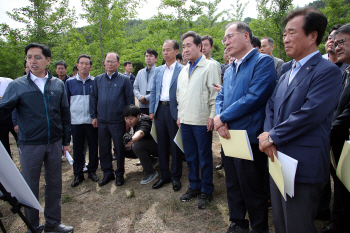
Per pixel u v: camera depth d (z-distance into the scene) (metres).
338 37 1.79
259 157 1.89
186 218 2.48
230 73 2.12
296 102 1.43
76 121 3.41
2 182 1.61
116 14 9.18
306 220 1.41
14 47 7.94
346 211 1.93
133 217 2.57
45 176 2.39
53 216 2.38
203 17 13.50
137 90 4.50
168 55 3.04
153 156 3.81
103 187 3.35
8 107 2.11
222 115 1.90
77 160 3.47
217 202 2.74
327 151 1.41
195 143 2.81
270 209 2.54
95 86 3.41
